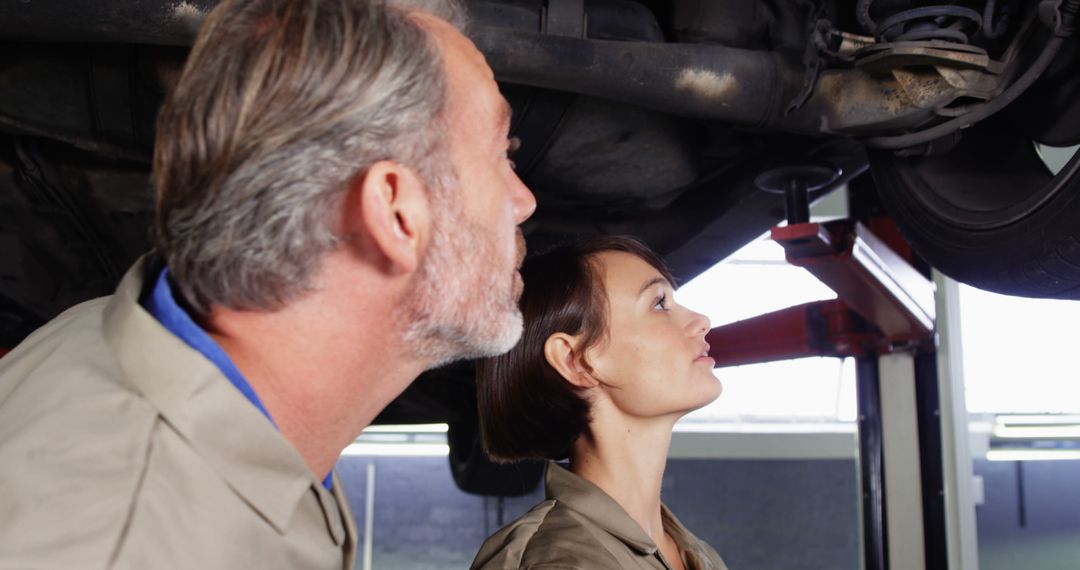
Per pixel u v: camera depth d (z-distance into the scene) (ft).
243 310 1.90
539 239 7.16
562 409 3.75
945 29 4.97
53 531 1.58
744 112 5.38
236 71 1.84
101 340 1.95
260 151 1.80
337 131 1.83
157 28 4.59
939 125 5.32
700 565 3.89
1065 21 4.63
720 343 8.64
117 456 1.70
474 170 2.10
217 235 1.81
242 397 1.80
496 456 3.95
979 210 5.32
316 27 1.86
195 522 1.72
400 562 25.93
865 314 7.45
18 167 6.02
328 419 2.06
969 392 26.21
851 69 5.43
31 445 1.68
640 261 3.85
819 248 6.50
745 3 5.56
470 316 2.11
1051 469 25.55
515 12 5.07
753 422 27.22
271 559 1.83
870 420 8.55
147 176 6.06
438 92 1.99
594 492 3.57
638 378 3.68
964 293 26.63
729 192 6.81
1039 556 25.17
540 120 5.58
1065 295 5.20
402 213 1.94
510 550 3.40
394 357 2.09
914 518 8.35
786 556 26.27
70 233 6.73
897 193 5.80
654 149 5.88
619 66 5.13
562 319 3.73
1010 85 5.04
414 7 2.20
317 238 1.85
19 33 4.65
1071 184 4.78
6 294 7.23
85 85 5.12
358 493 26.17
